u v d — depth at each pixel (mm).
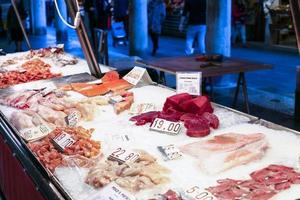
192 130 2010
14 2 4910
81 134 2029
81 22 3158
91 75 3344
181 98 2279
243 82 5070
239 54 10945
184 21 8312
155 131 2102
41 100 2676
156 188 1525
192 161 1742
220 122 2150
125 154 1770
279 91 6656
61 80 3248
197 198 1423
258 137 1886
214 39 6691
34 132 2166
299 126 4961
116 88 2820
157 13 10594
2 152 2631
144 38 10383
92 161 1775
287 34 11914
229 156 1730
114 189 1494
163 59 5402
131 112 2428
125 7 12672
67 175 1692
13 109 2695
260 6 12703
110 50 11930
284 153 1754
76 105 2463
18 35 11320
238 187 1481
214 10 6609
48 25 21531
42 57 4523
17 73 3635
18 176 2172
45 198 1604
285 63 9383
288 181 1502
